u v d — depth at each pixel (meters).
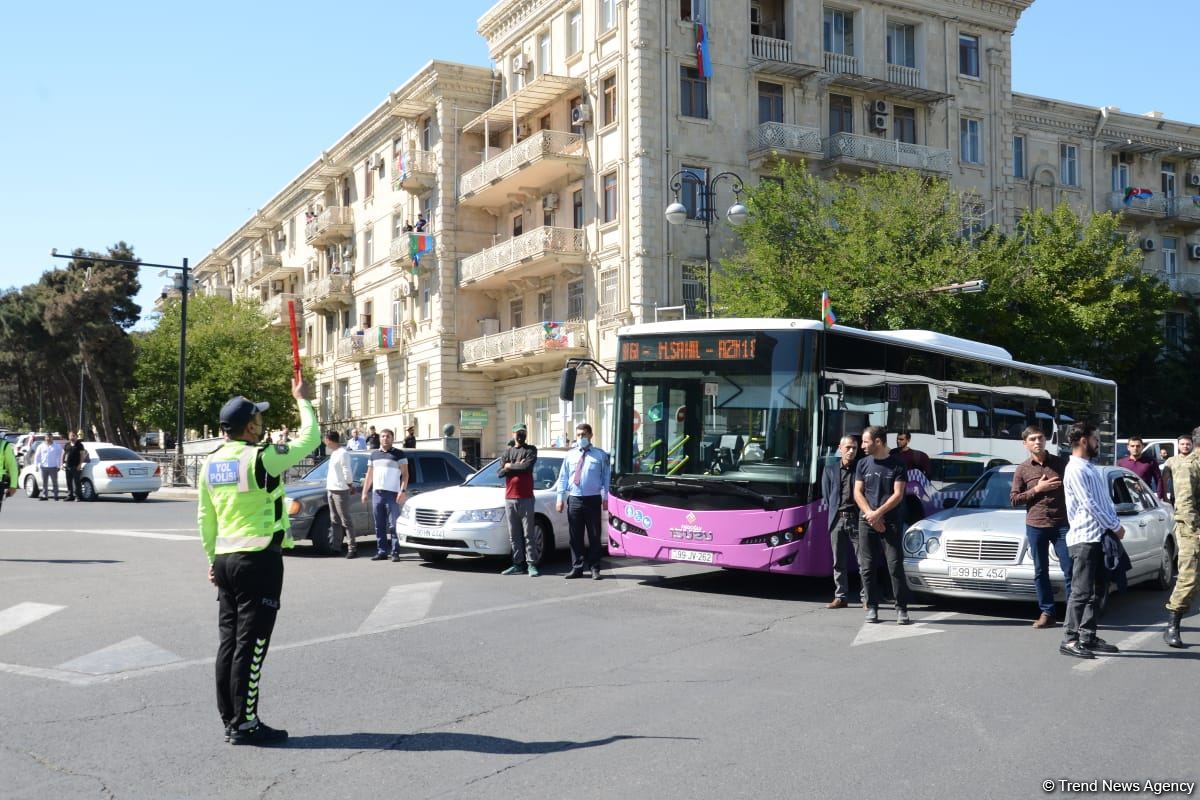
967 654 8.71
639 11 33.84
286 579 13.03
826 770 5.52
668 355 12.79
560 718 6.57
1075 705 6.95
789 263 29.84
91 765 5.59
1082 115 44.31
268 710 6.76
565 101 38.06
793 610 11.19
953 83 39.75
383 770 5.52
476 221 43.41
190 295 53.81
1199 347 42.97
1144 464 17.16
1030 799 5.10
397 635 9.36
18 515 24.42
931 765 5.61
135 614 10.27
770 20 36.84
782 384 12.02
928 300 29.17
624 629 9.79
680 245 34.31
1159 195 46.09
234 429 6.21
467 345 41.94
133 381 61.50
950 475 14.35
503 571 14.16
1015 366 17.06
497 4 41.47
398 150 47.62
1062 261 33.50
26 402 78.75
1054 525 9.87
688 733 6.23
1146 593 12.63
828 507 11.20
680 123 34.47
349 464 16.23
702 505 12.17
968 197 34.69
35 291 64.06
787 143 35.09
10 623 9.78
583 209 37.06
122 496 34.03
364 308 51.75
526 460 13.60
